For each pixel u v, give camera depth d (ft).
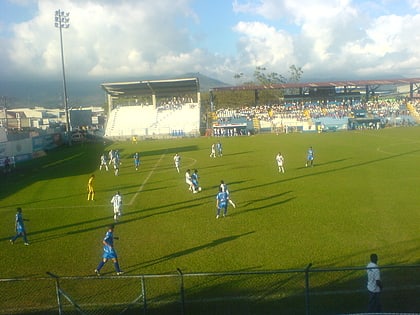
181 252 53.11
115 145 228.84
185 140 240.32
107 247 46.44
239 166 128.77
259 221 65.77
